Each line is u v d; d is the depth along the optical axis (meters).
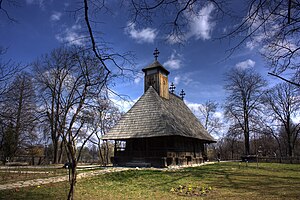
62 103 7.09
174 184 12.36
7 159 23.78
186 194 10.02
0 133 12.66
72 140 6.60
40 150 32.16
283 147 54.16
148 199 9.09
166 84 27.27
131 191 10.69
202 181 13.32
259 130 34.88
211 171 17.86
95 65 5.69
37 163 30.00
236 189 10.98
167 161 19.27
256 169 20.34
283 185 12.00
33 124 12.67
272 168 21.66
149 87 25.50
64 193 9.79
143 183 12.65
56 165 25.75
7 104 11.27
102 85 5.38
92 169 18.45
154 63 26.41
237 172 17.73
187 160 23.52
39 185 11.38
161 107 22.55
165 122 20.66
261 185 12.03
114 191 10.65
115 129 21.92
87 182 12.73
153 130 20.30
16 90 11.80
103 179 13.59
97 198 9.16
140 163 19.84
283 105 37.41
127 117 22.78
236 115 35.81
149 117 21.89
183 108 30.97
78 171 17.22
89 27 4.32
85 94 6.29
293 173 17.45
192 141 26.34
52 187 11.00
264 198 9.01
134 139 21.53
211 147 61.88
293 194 9.64
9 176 14.62
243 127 35.50
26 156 29.25
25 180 12.87
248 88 35.56
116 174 14.79
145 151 19.94
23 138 21.91
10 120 11.66
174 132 19.53
